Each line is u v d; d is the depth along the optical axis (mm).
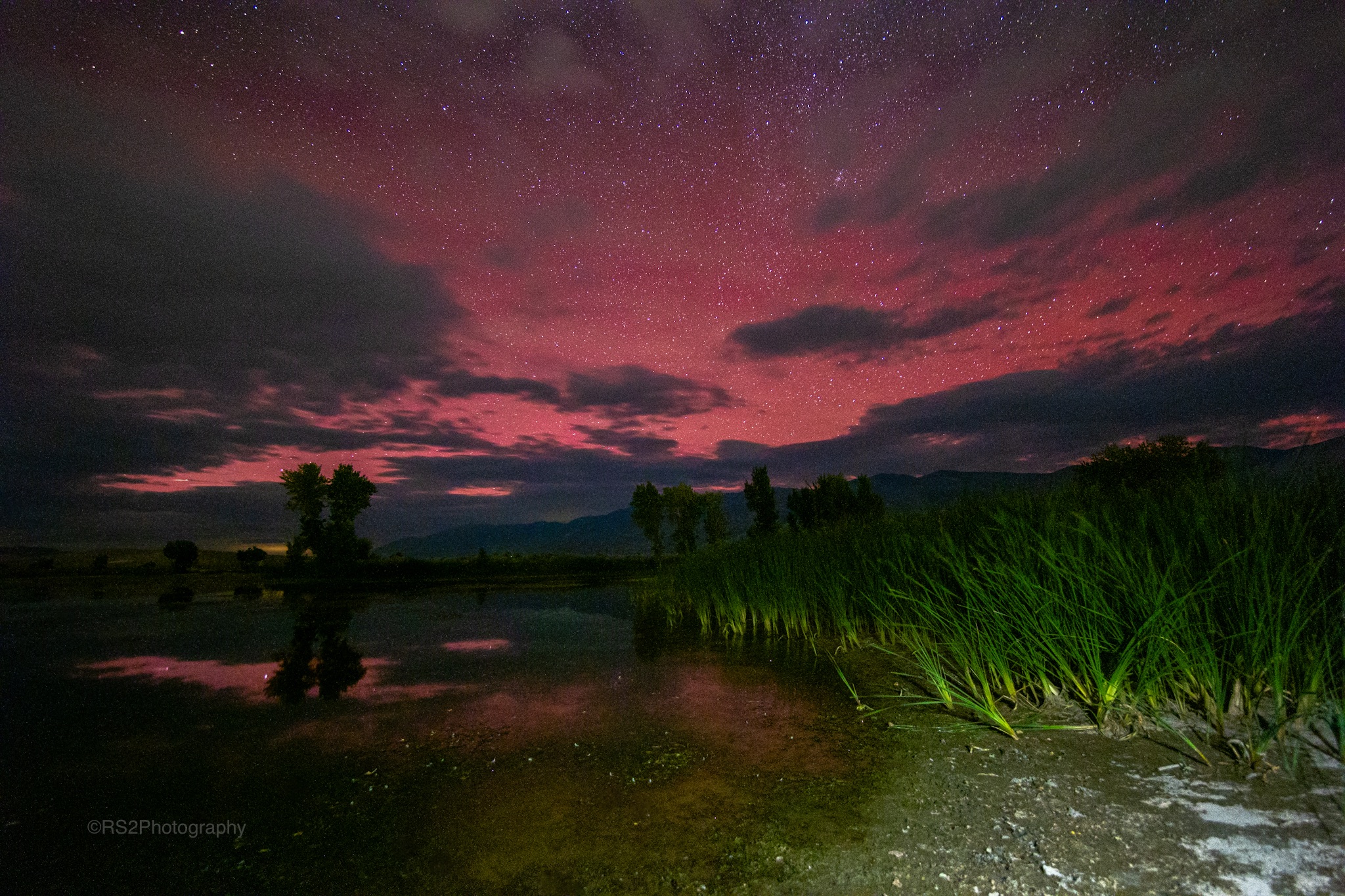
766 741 4039
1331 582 3652
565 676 6285
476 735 4441
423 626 10547
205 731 4711
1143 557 4211
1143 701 3740
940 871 2387
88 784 3689
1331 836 2324
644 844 2752
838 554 8219
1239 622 3529
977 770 3283
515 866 2611
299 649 8367
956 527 6871
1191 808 2637
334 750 4211
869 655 6320
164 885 2557
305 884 2527
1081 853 2404
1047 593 4156
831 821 2871
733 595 8758
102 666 7305
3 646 8797
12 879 2643
